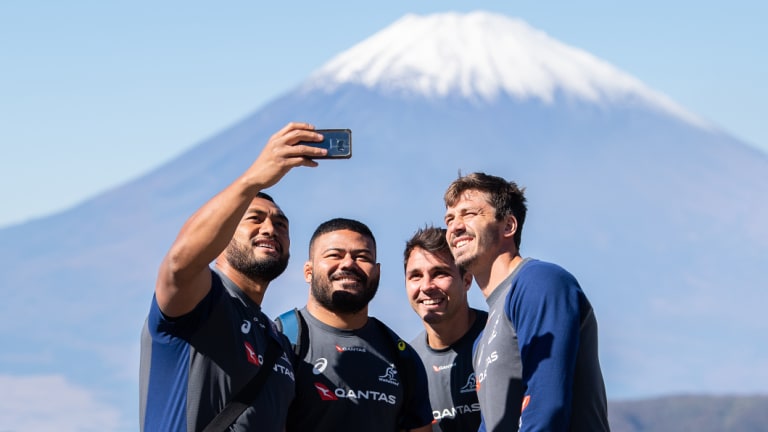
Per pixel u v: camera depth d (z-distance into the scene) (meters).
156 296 5.97
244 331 6.13
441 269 6.78
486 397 6.11
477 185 6.20
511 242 6.21
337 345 6.55
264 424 6.09
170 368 6.01
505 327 6.10
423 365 6.70
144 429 6.02
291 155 5.82
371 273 6.55
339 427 6.48
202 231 5.84
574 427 5.99
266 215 6.29
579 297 6.03
